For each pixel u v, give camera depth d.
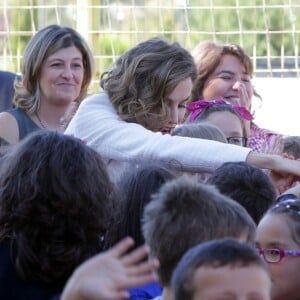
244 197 7.77
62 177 6.68
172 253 5.80
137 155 9.08
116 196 7.10
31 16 17.16
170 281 5.75
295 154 11.32
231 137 10.48
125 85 9.44
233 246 4.86
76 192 6.68
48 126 10.95
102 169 6.92
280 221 6.66
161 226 5.89
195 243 5.81
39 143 6.84
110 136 9.28
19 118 10.88
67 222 6.65
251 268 4.71
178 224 5.86
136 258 4.48
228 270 4.70
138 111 9.36
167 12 17.19
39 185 6.64
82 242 6.68
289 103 17.45
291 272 6.61
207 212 5.92
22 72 11.02
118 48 17.19
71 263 6.61
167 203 6.00
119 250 4.51
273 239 6.64
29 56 10.92
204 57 12.66
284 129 17.48
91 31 17.23
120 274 4.43
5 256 6.67
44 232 6.61
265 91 17.44
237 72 12.61
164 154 8.97
